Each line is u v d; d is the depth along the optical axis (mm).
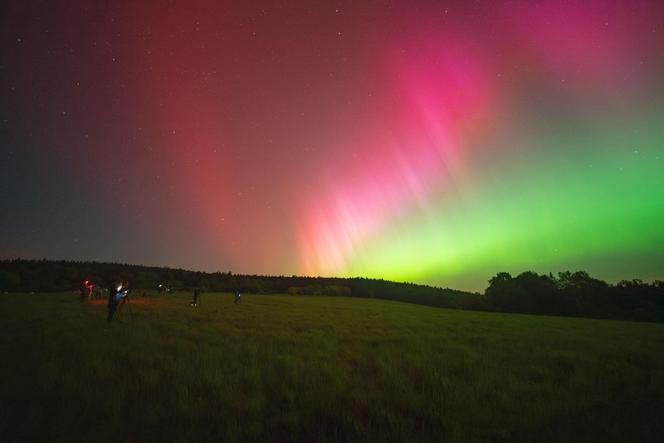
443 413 5648
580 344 14469
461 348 12336
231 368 8203
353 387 6973
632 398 6723
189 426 4785
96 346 10328
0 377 6742
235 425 4816
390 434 4695
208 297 52625
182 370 7738
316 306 39531
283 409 5719
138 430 4609
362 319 24000
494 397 6598
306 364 8773
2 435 4297
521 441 4668
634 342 15836
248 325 17766
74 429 4520
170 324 16906
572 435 4816
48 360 8305
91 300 34594
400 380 7438
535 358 10797
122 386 6320
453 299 87312
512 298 66375
